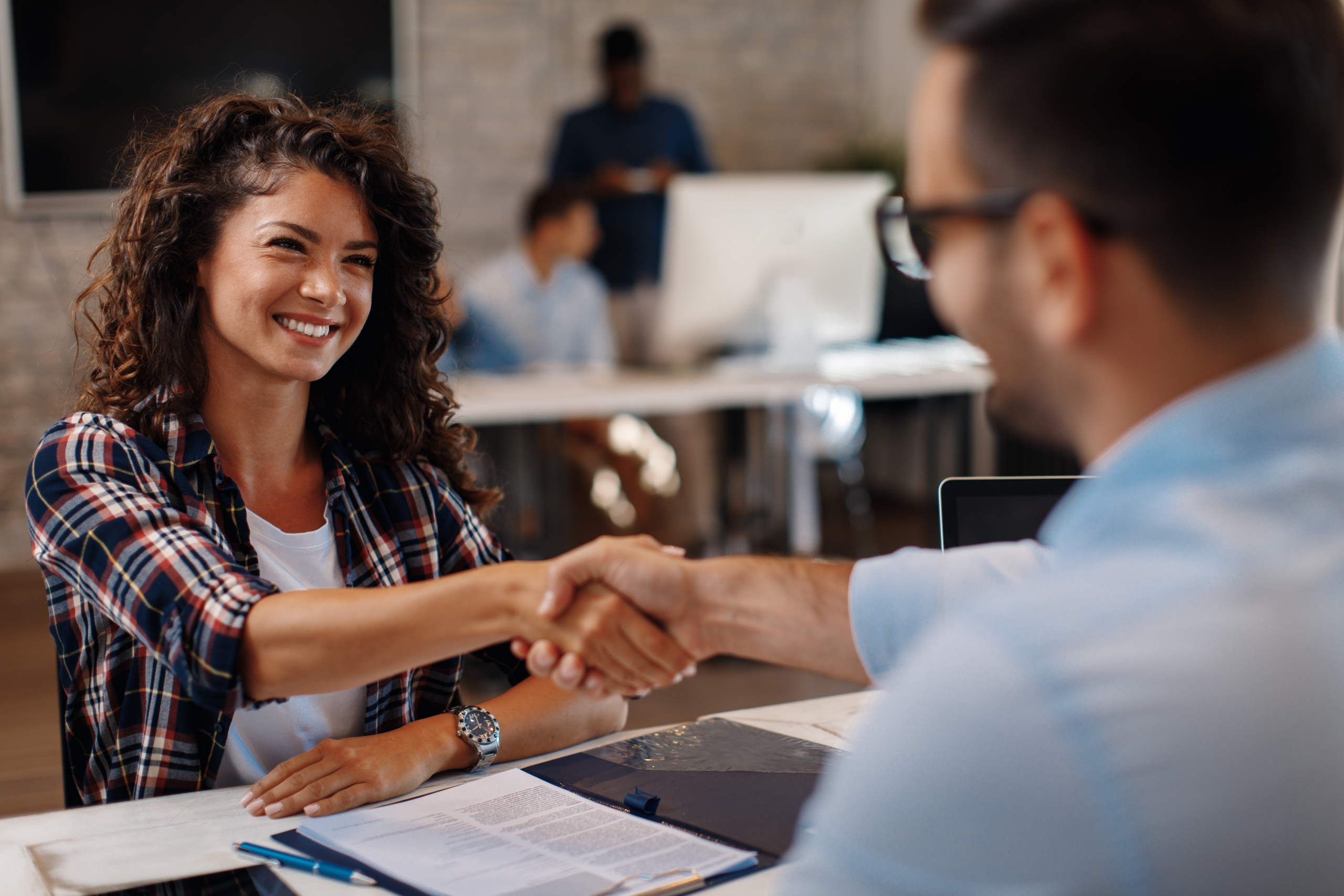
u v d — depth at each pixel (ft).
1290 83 1.33
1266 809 1.19
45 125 15.15
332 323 3.78
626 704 4.01
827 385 11.93
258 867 2.77
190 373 3.77
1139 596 1.28
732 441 13.52
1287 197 1.35
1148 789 1.19
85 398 3.90
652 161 16.60
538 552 13.28
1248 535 1.31
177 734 3.57
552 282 13.76
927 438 15.02
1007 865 1.24
